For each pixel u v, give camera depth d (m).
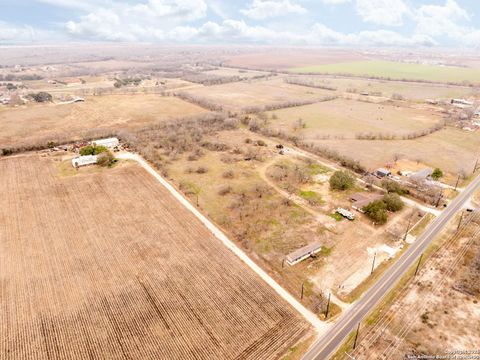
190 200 74.38
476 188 80.69
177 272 52.00
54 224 64.25
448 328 42.44
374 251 57.47
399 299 47.06
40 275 50.94
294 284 49.91
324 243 59.50
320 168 93.12
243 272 52.19
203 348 39.66
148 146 106.19
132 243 58.91
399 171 88.88
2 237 60.03
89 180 83.38
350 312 44.94
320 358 38.50
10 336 40.94
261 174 88.81
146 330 41.97
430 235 61.91
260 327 42.56
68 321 43.09
